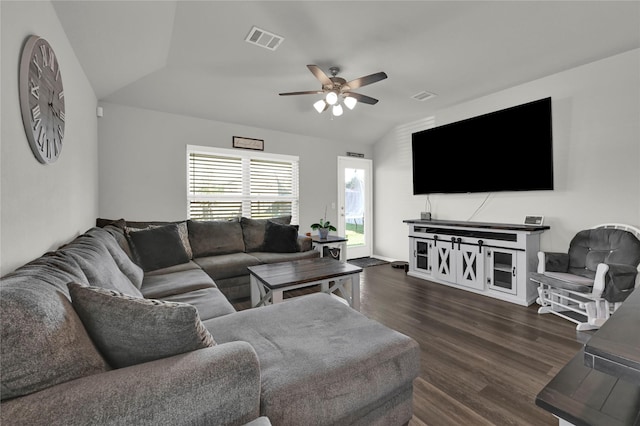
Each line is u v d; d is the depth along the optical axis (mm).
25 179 1267
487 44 2639
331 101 2820
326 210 5156
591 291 2359
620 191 2773
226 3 2121
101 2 1796
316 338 1340
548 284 2621
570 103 3074
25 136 1267
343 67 3045
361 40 2576
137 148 3529
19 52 1233
